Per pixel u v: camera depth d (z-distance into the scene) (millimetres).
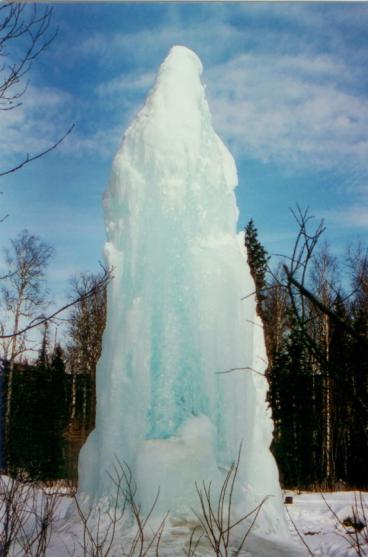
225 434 7188
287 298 14555
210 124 8211
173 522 6414
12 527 4070
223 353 7363
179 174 7691
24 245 20531
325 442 17125
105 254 7785
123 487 6707
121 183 7727
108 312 7578
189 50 8281
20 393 16609
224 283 7516
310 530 8531
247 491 7094
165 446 6688
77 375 24406
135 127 7895
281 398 17016
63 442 19094
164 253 7543
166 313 7434
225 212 7984
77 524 6441
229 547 5977
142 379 7156
